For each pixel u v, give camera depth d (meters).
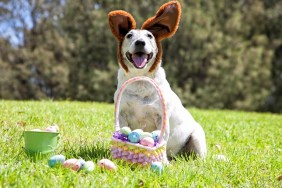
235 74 13.51
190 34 13.47
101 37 13.89
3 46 14.77
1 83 14.23
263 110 14.28
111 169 1.86
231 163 2.24
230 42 14.00
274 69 14.91
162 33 2.25
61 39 14.29
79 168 1.82
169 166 2.01
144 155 1.93
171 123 2.28
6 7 15.08
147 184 1.71
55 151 2.14
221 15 14.88
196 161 2.25
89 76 13.70
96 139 2.64
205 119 4.29
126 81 2.03
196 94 13.34
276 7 14.78
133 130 2.12
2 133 2.53
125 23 2.24
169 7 2.24
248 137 3.33
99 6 14.76
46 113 3.51
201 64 13.84
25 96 14.45
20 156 2.01
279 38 14.90
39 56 14.06
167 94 2.20
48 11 15.19
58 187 1.58
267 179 2.01
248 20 14.87
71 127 2.96
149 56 2.15
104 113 3.91
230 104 13.81
